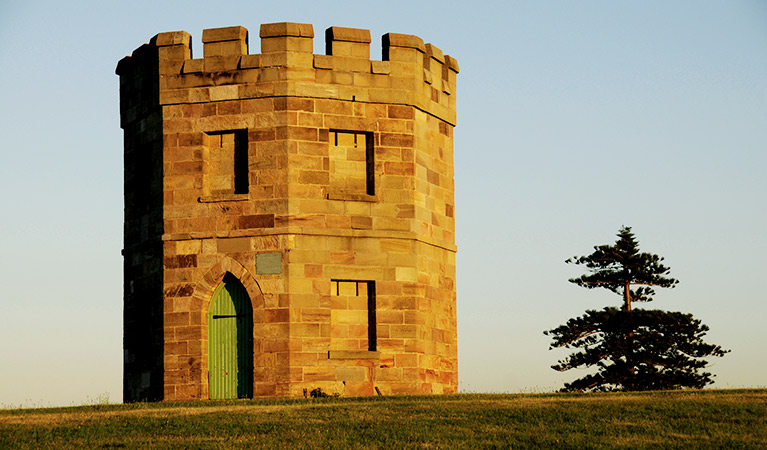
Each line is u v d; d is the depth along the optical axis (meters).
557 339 51.69
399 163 35.88
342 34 35.78
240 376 34.69
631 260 52.91
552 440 23.59
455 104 38.81
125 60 37.66
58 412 28.39
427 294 36.12
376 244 35.28
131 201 37.34
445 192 37.78
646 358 50.53
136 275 36.75
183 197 35.44
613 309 51.28
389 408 27.62
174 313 35.00
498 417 26.09
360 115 35.69
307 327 34.34
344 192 35.41
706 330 50.88
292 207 34.72
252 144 35.19
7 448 23.48
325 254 34.81
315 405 28.70
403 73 36.22
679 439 23.62
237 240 34.88
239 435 24.59
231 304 35.06
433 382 36.00
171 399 34.59
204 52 35.78
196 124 35.62
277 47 35.41
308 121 35.19
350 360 34.53
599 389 50.75
